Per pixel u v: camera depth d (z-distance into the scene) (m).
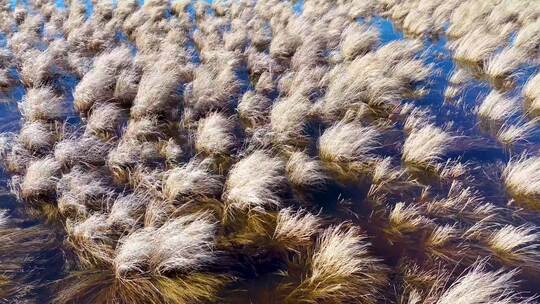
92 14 18.66
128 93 10.73
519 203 6.79
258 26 15.91
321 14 17.48
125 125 9.71
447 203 6.66
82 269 5.70
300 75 11.01
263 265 5.77
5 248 5.98
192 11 19.84
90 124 9.28
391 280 5.39
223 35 15.39
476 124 9.31
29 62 12.52
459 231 6.16
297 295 5.25
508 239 5.75
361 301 5.12
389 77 11.21
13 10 20.30
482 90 10.95
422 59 12.98
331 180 7.63
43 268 5.71
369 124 9.54
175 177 7.05
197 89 10.46
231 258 5.89
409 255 5.81
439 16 16.33
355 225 6.46
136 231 6.07
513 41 13.20
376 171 7.50
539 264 5.60
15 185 7.49
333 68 11.79
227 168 8.12
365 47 13.41
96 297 5.24
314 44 13.22
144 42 14.34
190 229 5.75
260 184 6.81
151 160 8.22
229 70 11.30
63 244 6.14
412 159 7.90
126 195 7.14
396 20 17.45
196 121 9.72
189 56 13.39
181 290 5.36
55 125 9.45
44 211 6.89
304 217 6.31
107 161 8.07
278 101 10.05
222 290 5.38
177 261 5.48
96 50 14.85
